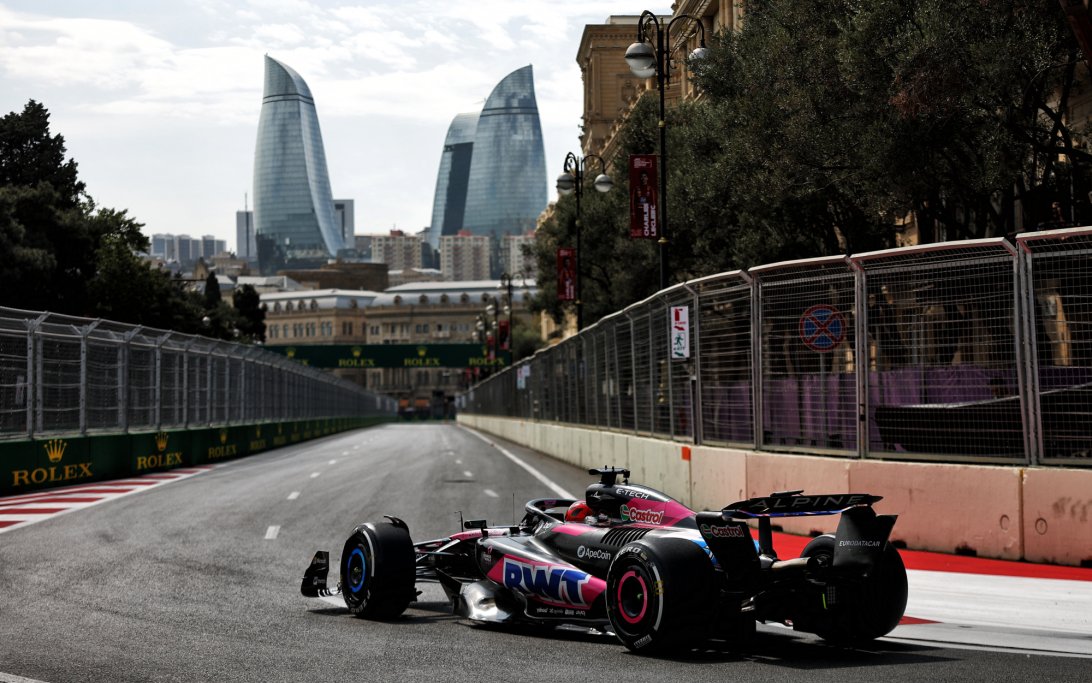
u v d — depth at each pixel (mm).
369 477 25016
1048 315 10883
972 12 15078
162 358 30125
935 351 11906
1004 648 7059
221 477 25203
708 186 25062
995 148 15508
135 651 6973
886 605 6941
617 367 24453
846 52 16938
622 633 6859
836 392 13086
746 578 6695
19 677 6215
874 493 12312
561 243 49562
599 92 80938
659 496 7719
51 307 55656
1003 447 11344
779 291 14062
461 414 151500
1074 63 15469
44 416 22359
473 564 9156
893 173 16594
